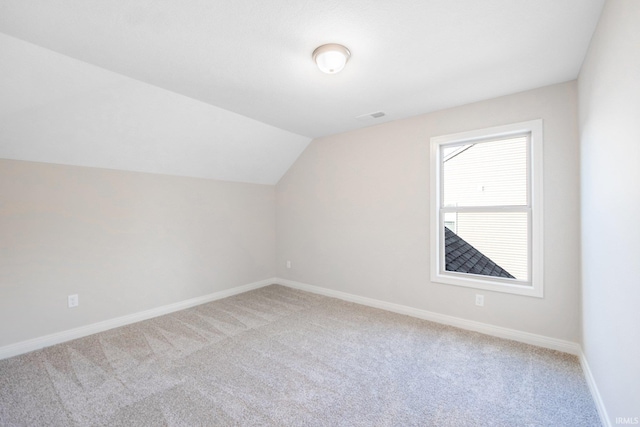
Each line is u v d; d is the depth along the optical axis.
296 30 1.72
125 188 3.10
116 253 3.04
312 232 4.23
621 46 1.30
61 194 2.69
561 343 2.44
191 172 3.63
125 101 2.48
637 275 1.17
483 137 2.83
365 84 2.45
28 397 1.86
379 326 3.00
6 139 2.29
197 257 3.75
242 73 2.25
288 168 4.52
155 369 2.20
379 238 3.53
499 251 2.82
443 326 2.98
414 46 1.89
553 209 2.46
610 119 1.48
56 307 2.65
